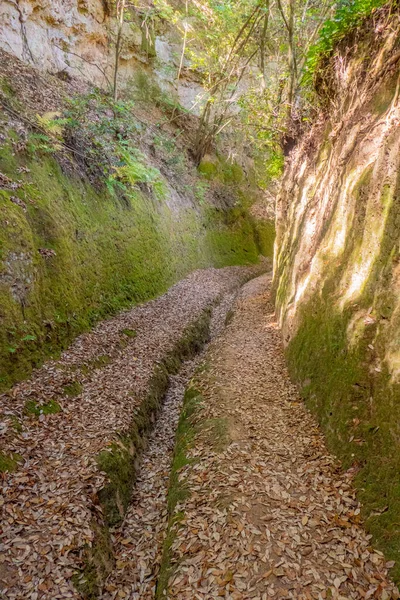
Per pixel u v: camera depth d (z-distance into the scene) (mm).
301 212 9898
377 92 5934
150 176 11758
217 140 24312
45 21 12992
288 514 4082
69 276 8078
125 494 5141
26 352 6242
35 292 6895
